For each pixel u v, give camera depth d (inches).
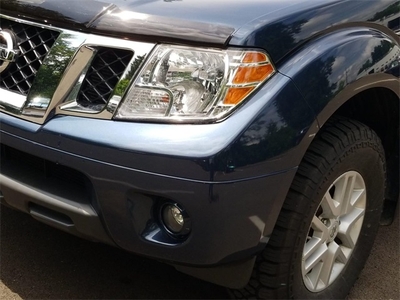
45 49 82.7
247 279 80.7
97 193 74.5
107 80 76.6
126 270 102.9
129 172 71.1
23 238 109.1
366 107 99.3
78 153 74.1
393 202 110.4
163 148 69.4
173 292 98.6
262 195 72.7
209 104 71.6
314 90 75.2
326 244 92.4
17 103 82.1
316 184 81.0
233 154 68.9
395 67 89.8
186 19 75.3
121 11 78.1
